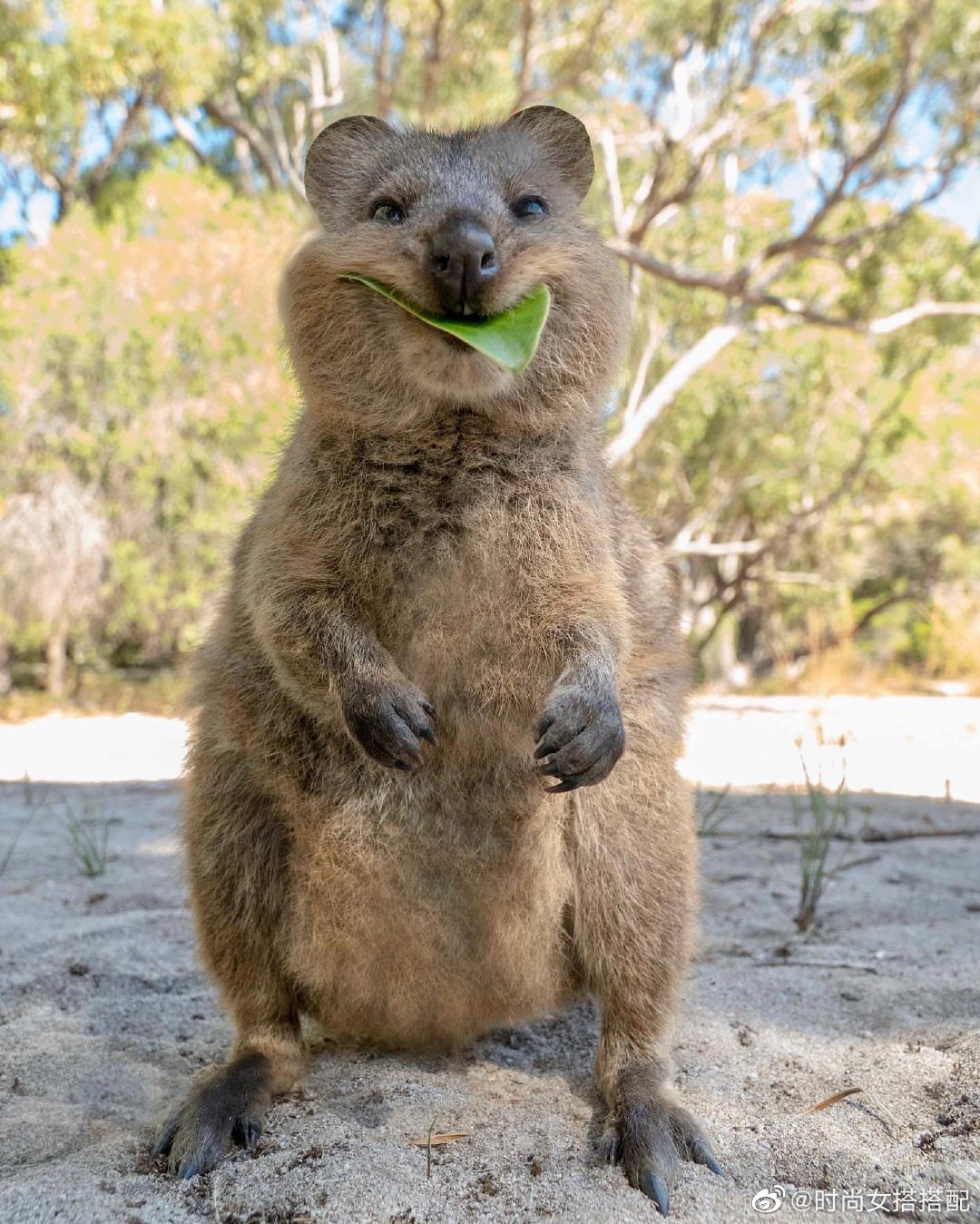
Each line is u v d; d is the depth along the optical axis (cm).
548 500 49
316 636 48
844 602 387
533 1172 42
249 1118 45
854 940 67
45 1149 45
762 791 121
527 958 50
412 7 274
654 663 54
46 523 242
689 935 52
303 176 62
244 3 310
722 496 383
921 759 148
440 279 48
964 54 266
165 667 299
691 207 344
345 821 49
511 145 59
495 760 50
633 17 284
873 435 378
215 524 249
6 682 264
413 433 49
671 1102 46
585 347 52
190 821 54
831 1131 45
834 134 296
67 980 62
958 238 301
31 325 253
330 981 51
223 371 260
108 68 269
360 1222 39
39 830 103
